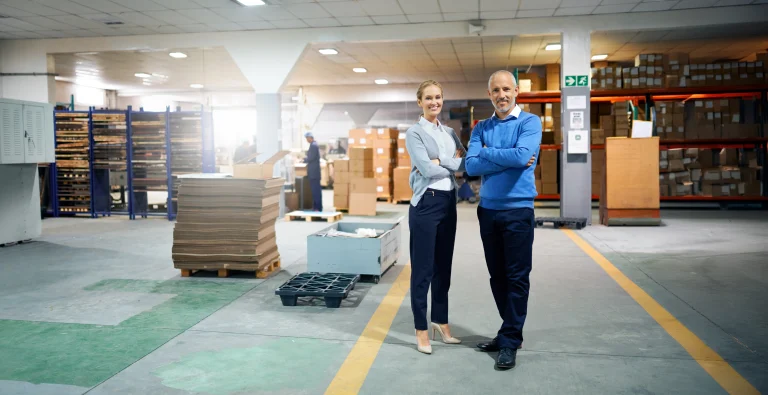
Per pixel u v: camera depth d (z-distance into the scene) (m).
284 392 2.82
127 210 11.44
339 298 4.34
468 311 4.27
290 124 20.83
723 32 11.18
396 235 6.11
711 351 3.34
